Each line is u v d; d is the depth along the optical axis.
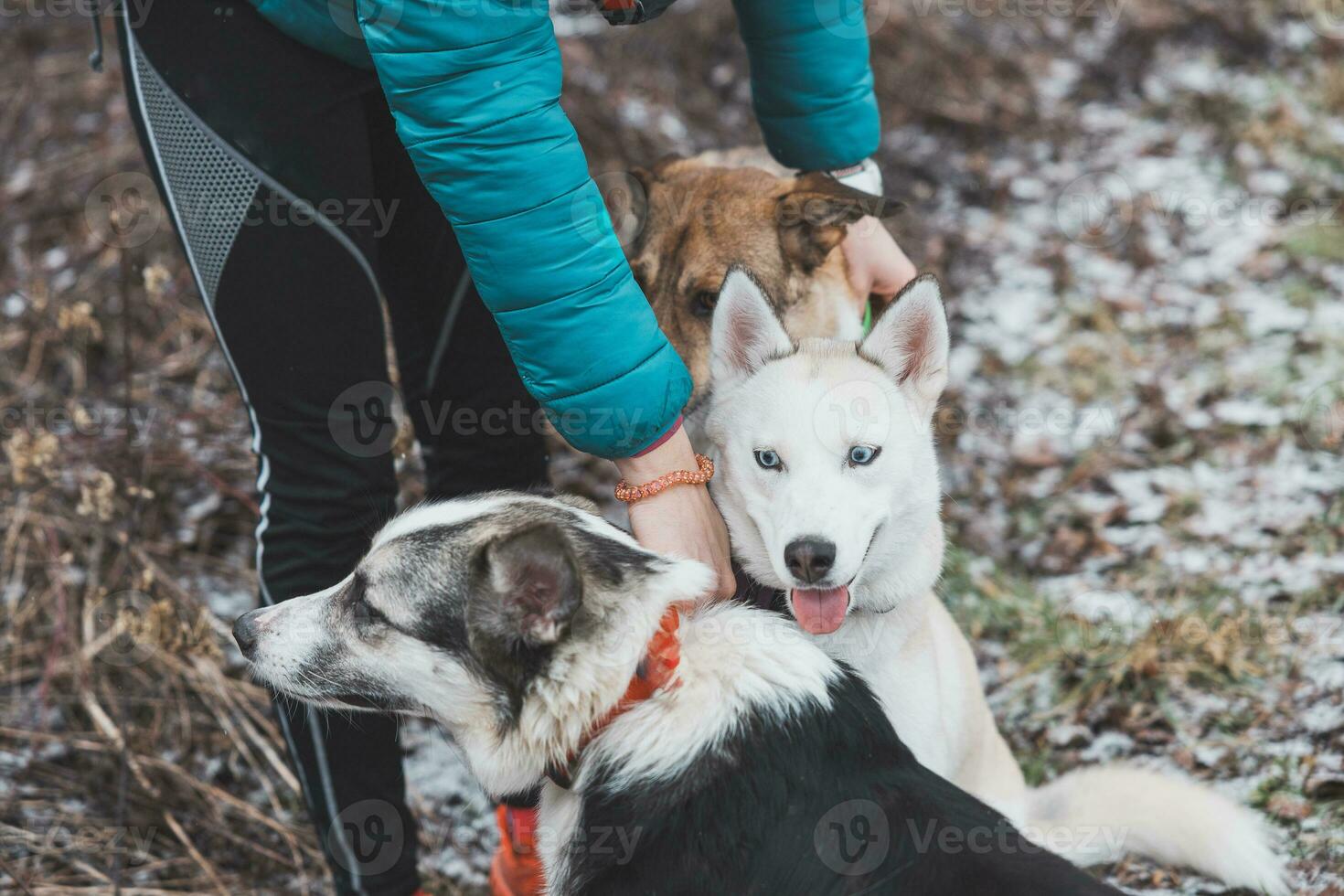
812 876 1.94
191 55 2.30
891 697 2.58
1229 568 3.98
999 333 5.39
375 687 2.20
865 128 3.09
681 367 2.25
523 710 2.07
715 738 2.04
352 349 2.43
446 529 2.17
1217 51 7.55
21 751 3.41
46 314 4.64
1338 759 3.17
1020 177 6.52
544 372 2.15
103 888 3.01
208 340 4.79
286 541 2.44
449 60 1.93
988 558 4.14
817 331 3.25
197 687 3.54
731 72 6.59
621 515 4.20
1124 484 4.47
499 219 2.03
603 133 5.99
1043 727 3.48
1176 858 2.82
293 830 3.21
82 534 3.98
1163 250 5.92
